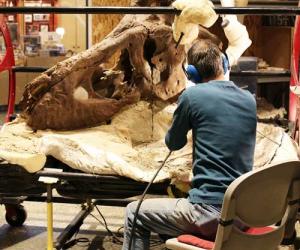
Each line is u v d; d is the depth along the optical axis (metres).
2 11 3.31
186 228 2.77
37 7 3.29
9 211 4.38
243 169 2.78
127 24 3.78
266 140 3.63
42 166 3.26
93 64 3.62
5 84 7.83
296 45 4.19
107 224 4.50
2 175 3.33
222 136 2.76
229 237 2.53
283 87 6.32
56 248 3.52
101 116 3.72
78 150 3.33
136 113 3.79
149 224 2.84
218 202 2.68
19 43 6.39
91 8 3.25
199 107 2.80
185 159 3.40
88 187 3.40
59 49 6.46
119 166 3.19
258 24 6.45
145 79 3.79
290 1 5.69
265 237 2.65
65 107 3.60
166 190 3.24
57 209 4.83
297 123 3.96
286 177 2.63
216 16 3.25
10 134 3.61
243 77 5.05
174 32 3.35
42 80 3.58
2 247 4.05
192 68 2.93
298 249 3.57
